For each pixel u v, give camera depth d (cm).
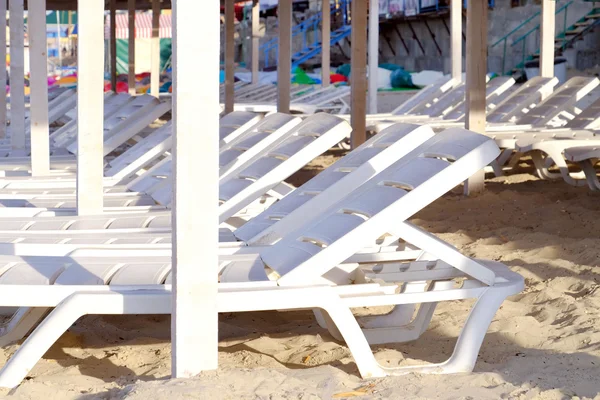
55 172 698
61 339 363
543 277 448
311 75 2009
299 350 348
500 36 1914
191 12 270
